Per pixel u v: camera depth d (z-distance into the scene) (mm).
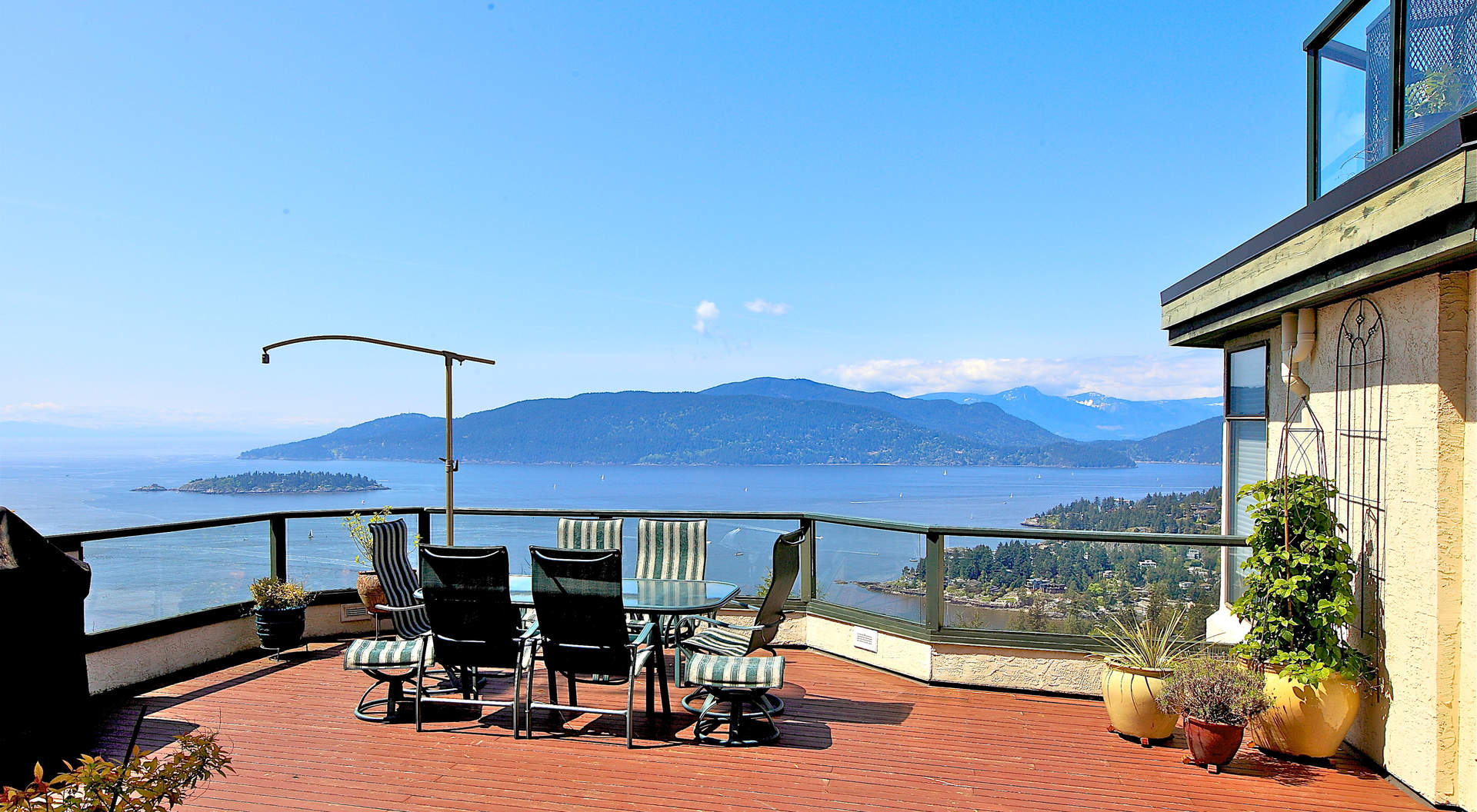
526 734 4426
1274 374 5137
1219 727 3879
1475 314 3324
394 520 5887
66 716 3984
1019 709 4938
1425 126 3961
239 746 4250
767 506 139125
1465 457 3393
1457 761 3420
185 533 5684
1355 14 4566
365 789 3693
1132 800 3605
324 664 5922
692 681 4219
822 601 6430
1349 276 3398
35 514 123125
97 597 5086
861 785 3777
